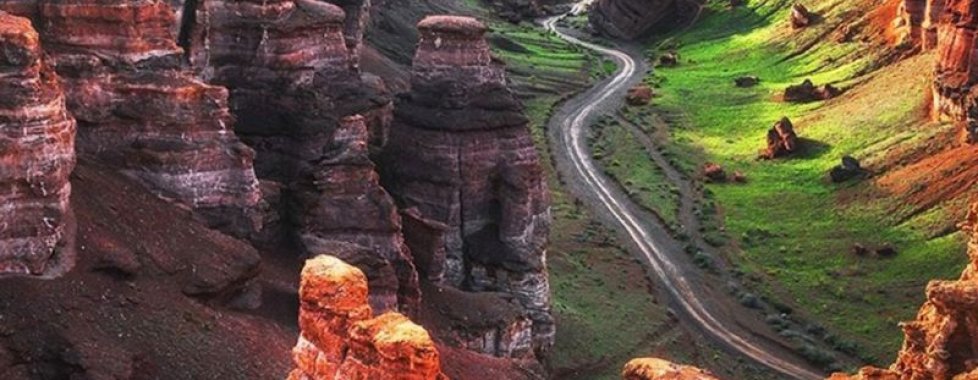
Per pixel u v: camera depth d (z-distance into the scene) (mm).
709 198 87562
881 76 106750
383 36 109375
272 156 56125
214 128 44000
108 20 42719
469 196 58000
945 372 32219
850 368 60125
